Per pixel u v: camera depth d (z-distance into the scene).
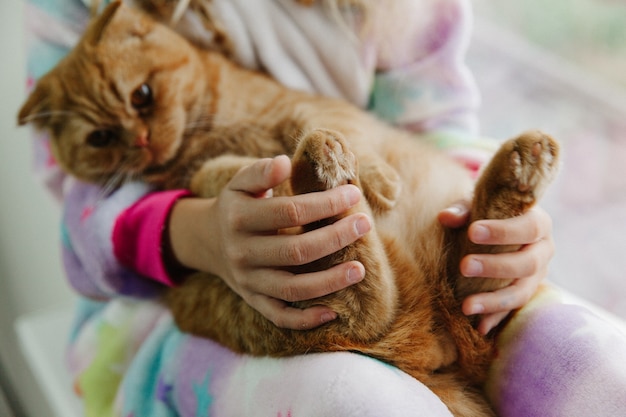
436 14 1.26
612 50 1.94
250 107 1.09
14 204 1.62
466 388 0.85
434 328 0.82
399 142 1.08
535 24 2.08
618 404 0.70
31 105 1.06
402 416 0.64
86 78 1.03
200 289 0.95
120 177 1.09
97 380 1.09
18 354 1.54
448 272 0.85
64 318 1.47
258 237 0.73
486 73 1.97
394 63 1.28
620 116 1.84
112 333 1.12
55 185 1.23
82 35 1.13
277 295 0.74
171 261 0.99
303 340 0.76
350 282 0.71
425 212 0.90
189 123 1.08
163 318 1.05
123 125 1.04
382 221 0.87
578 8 2.00
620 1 1.92
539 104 1.87
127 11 1.08
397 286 0.80
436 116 1.27
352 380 0.68
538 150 0.76
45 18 1.20
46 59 1.21
